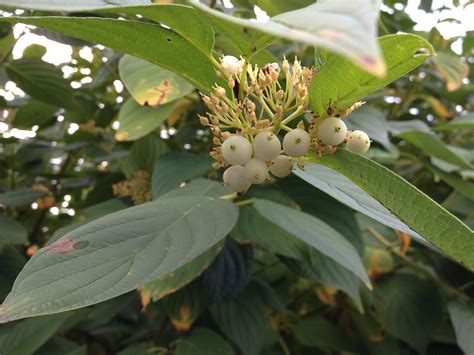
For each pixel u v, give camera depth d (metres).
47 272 0.09
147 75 0.16
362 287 0.22
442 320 0.22
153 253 0.10
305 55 0.23
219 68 0.10
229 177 0.10
